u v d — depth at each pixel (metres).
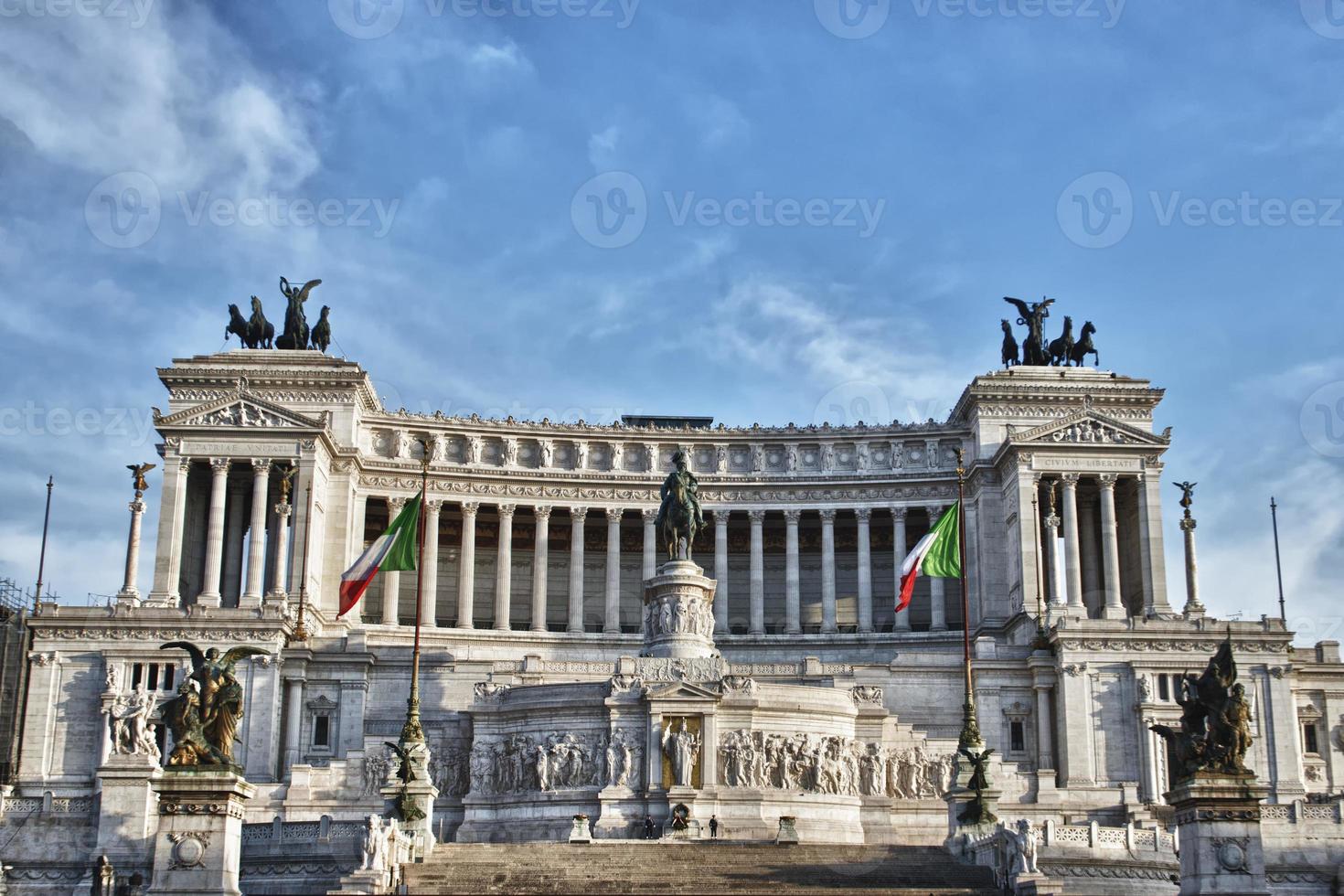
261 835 86.50
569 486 155.50
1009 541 148.25
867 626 151.88
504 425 155.88
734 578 162.62
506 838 106.94
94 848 90.31
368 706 123.31
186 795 69.06
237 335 154.00
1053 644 125.88
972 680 126.19
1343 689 129.88
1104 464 145.75
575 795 106.06
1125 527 150.62
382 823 79.25
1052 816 107.31
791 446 158.50
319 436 142.50
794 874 81.88
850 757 110.44
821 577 160.00
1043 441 145.88
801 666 120.25
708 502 156.75
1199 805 70.44
